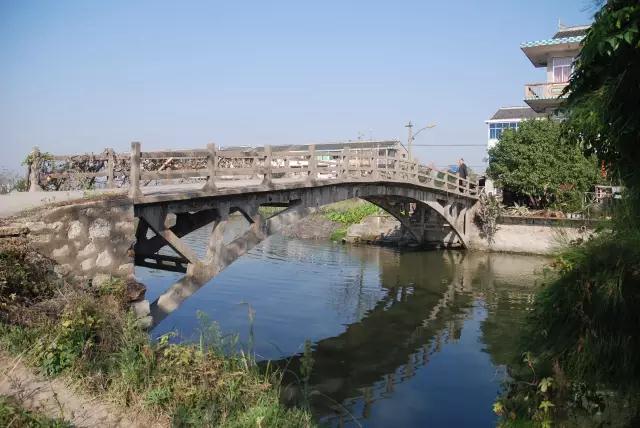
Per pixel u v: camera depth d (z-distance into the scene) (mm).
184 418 5273
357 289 20281
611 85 5383
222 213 12109
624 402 5957
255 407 5711
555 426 6051
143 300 9148
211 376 6125
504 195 30891
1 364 5648
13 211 8703
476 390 10922
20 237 7754
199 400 5598
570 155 26391
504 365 12180
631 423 5828
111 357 6133
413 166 23453
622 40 4938
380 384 11195
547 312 7164
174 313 15742
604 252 6609
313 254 28297
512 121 35281
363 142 42875
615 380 6090
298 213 15219
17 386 5312
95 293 8320
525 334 8188
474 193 29797
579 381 6234
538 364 6883
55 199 9688
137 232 11586
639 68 5199
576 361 6355
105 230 8914
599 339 6195
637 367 6016
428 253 28906
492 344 13891
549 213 27078
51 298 7242
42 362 5758
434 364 12461
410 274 23250
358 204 38844
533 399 6625
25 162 12086
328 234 34969
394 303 18281
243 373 6426
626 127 5395
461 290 20297
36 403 5078
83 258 8586
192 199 11172
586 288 6500
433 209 26125
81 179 11836
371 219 33094
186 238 31906
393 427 9156
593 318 6328
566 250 7520
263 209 41438
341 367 12148
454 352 13344
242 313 16047
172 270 12203
